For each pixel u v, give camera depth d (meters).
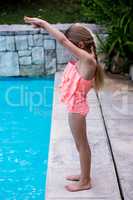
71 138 5.22
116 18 8.54
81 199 3.71
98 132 5.47
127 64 8.65
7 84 9.07
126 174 4.21
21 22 9.84
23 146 5.82
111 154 4.73
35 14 10.21
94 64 3.54
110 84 7.96
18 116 7.07
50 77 9.34
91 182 4.03
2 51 9.16
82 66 3.56
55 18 10.07
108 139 5.22
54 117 6.10
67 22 9.95
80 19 10.03
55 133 5.42
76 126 3.68
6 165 5.26
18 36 9.09
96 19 9.00
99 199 3.71
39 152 5.61
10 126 6.61
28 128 6.51
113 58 8.66
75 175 4.09
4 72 9.27
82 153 3.79
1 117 7.04
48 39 9.13
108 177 4.14
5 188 4.71
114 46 8.56
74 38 3.56
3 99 8.06
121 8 8.47
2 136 6.20
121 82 8.11
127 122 5.91
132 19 8.38
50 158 4.61
